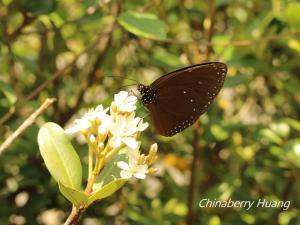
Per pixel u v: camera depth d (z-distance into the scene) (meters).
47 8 0.38
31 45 0.57
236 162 0.47
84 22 0.40
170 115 0.31
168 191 0.49
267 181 0.47
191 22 0.52
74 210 0.22
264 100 0.51
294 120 0.44
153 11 0.50
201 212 0.44
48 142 0.24
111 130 0.22
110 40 0.47
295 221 0.43
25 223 0.44
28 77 0.51
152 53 0.52
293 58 0.45
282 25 0.41
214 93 0.30
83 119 0.23
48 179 0.43
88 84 0.47
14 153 0.41
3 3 0.38
